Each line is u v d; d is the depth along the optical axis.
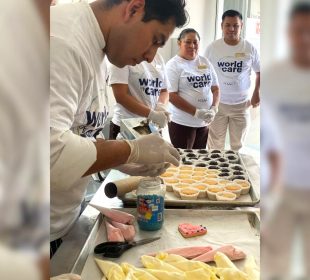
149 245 1.14
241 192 1.56
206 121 3.04
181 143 3.18
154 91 2.57
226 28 3.35
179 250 1.09
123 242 1.13
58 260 1.03
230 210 1.36
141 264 1.03
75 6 1.15
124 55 1.25
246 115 3.50
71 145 0.97
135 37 1.19
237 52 3.39
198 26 4.70
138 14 1.16
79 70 1.06
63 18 1.08
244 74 3.44
